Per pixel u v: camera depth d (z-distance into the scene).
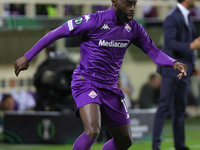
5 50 36.94
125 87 36.41
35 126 27.41
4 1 34.47
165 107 20.89
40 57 37.91
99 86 14.10
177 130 21.31
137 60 43.25
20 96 36.12
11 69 37.19
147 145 25.81
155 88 38.69
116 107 14.35
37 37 37.72
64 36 14.14
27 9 35.34
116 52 14.19
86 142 13.46
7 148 25.67
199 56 45.16
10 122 27.81
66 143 26.89
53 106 29.02
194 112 44.06
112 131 14.69
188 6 20.69
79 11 37.69
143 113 27.58
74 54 39.81
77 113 14.37
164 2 40.84
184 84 20.97
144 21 38.50
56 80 28.39
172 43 20.17
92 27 13.90
